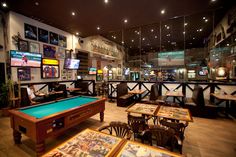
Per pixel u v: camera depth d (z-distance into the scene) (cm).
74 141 154
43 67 644
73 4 475
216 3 480
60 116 259
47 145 278
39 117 244
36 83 615
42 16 574
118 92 608
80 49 880
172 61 970
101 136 166
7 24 535
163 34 874
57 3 467
